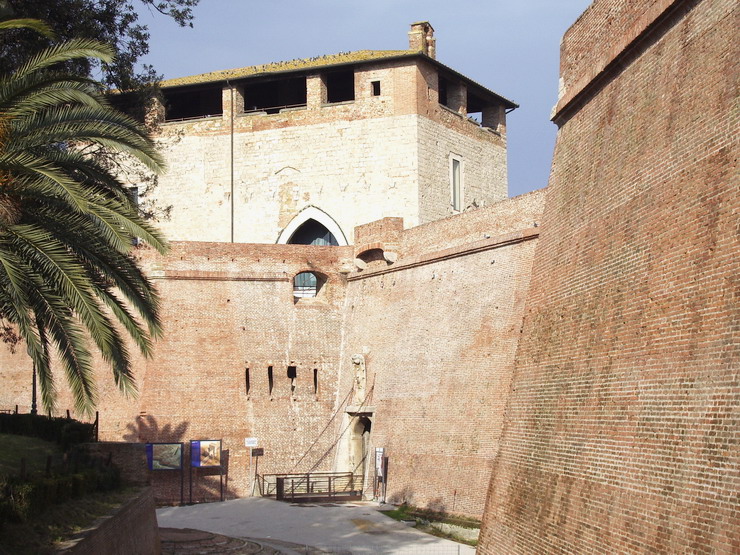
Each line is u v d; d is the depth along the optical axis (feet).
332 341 157.28
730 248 54.60
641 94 70.18
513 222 122.11
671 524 54.70
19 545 63.72
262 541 109.19
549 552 69.56
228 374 150.92
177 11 119.65
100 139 76.02
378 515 124.77
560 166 85.81
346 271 158.30
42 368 68.90
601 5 78.74
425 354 133.90
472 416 120.88
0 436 103.24
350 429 149.89
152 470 143.13
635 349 63.77
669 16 66.49
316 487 148.97
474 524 114.21
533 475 76.28
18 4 103.81
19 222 71.77
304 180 173.17
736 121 56.08
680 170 62.13
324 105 173.37
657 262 63.00
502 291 120.67
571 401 72.33
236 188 177.06
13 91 72.59
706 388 54.39
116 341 75.00
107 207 74.69
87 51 76.23
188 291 152.66
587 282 74.28
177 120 182.29
